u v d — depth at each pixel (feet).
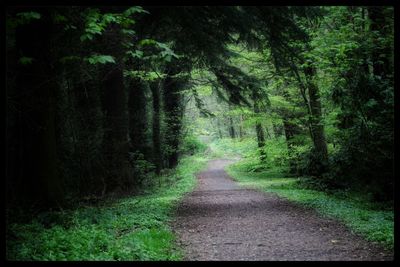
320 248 29.27
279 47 42.19
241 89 54.95
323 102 65.77
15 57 39.75
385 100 45.83
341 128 56.85
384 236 30.81
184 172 122.83
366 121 48.62
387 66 51.67
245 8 37.35
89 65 50.47
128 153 71.10
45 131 40.60
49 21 38.60
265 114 87.25
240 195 68.64
